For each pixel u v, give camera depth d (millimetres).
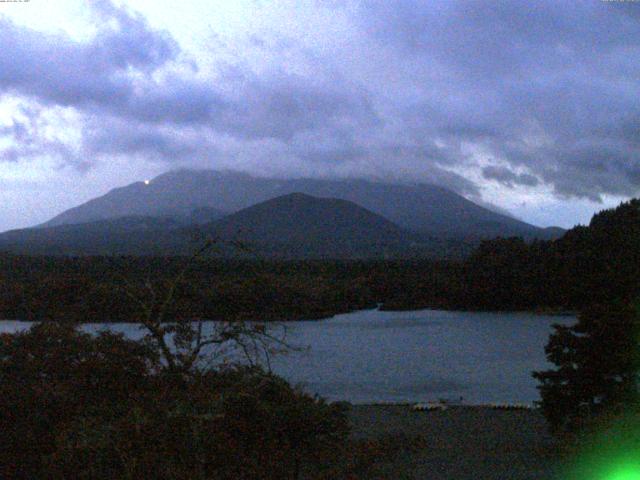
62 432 8477
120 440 7949
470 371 39719
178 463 7980
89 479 7797
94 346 10508
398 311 91438
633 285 80500
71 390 9820
